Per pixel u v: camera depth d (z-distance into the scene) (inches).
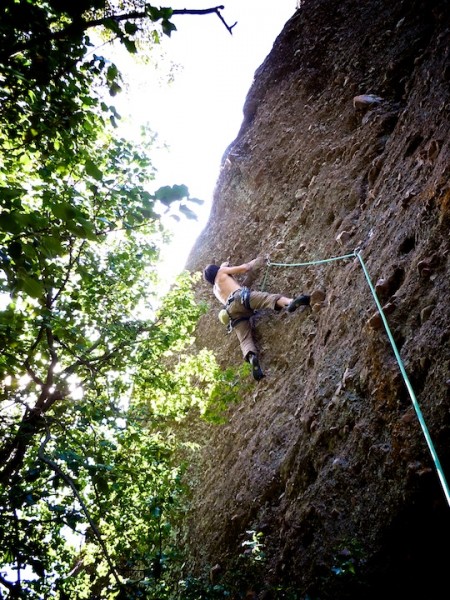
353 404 130.4
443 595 93.6
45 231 57.4
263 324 237.6
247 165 334.0
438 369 102.5
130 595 97.3
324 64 315.9
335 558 103.0
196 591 126.3
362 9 308.3
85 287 151.3
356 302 156.0
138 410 179.2
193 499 208.4
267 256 258.2
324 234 221.5
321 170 252.5
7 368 111.8
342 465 123.0
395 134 195.8
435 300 114.7
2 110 98.0
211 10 71.8
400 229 148.0
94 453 127.2
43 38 71.4
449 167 126.0
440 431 95.6
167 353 187.8
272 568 132.9
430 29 231.5
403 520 98.3
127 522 148.9
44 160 113.3
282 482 156.3
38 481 132.8
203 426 244.7
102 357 159.5
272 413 190.7
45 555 107.0
